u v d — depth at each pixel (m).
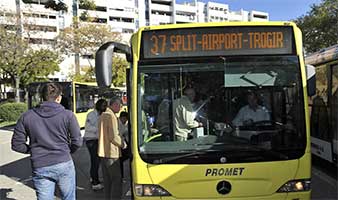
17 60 36.84
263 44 5.30
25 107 33.03
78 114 27.16
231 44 5.31
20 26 37.97
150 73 5.30
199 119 5.18
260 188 4.97
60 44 49.78
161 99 5.25
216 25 5.31
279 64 5.26
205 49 5.32
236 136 5.10
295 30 5.30
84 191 8.84
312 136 11.30
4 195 8.67
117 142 6.98
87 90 29.47
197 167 4.98
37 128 5.28
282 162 5.00
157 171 5.03
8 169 12.12
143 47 5.33
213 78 5.27
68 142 5.43
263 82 5.23
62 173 5.36
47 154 5.29
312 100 11.23
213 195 4.96
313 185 9.04
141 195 5.04
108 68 5.05
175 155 5.04
